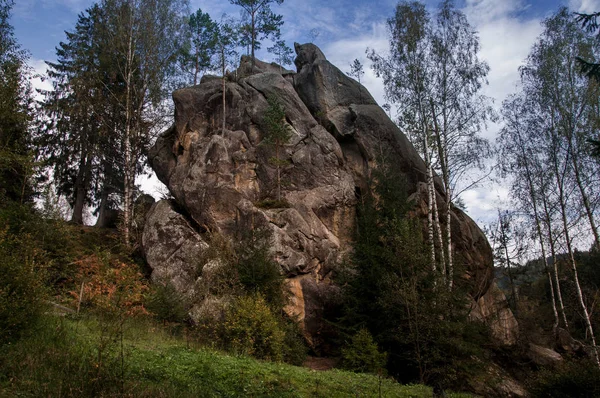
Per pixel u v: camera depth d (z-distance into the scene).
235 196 23.91
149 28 31.69
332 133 29.92
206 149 25.81
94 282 17.11
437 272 18.78
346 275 20.36
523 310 30.73
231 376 10.53
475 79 24.56
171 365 10.28
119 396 7.54
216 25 37.12
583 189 22.25
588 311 24.30
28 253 12.07
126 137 29.08
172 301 17.72
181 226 23.45
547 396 17.22
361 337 17.48
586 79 22.88
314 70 32.34
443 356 16.98
